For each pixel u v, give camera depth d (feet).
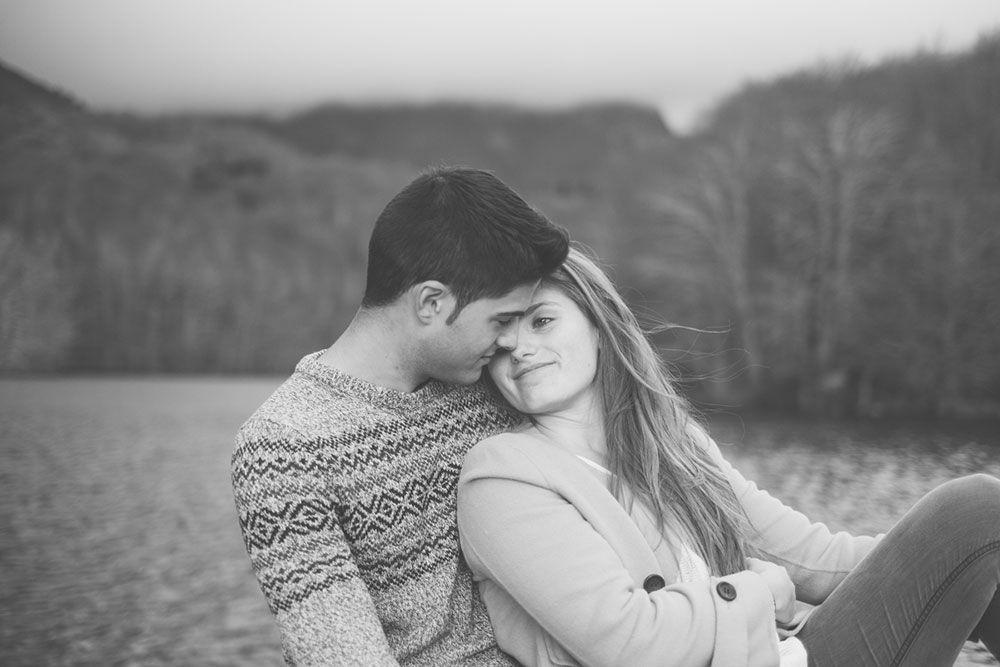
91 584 26.30
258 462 5.69
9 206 226.38
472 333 6.08
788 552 7.13
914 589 5.72
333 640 5.34
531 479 6.12
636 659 5.51
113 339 184.34
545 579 5.80
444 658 6.07
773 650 5.64
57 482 49.01
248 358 189.57
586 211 129.59
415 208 6.04
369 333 6.21
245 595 24.62
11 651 19.98
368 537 5.91
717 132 125.70
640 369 6.77
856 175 95.40
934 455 51.19
